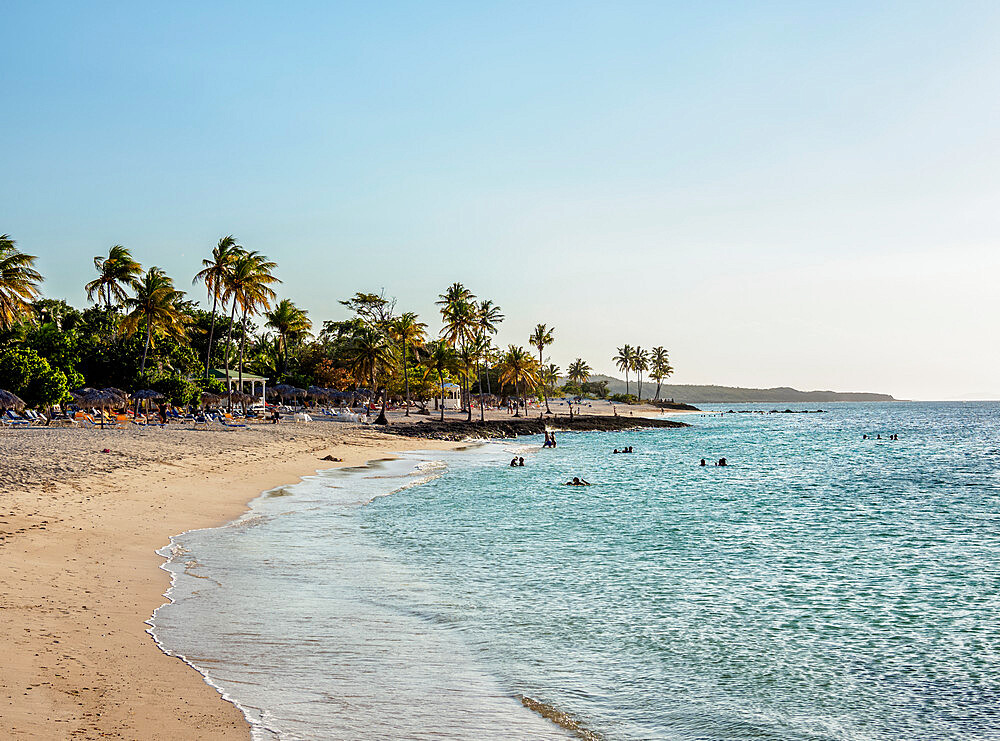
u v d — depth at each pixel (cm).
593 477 4053
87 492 2181
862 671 1030
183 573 1423
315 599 1301
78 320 7419
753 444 7819
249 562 1573
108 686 812
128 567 1412
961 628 1235
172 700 795
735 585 1533
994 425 13225
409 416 9344
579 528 2252
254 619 1148
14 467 2334
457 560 1720
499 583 1502
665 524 2373
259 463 3662
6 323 5759
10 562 1316
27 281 5638
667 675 1000
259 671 922
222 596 1276
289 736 734
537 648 1094
